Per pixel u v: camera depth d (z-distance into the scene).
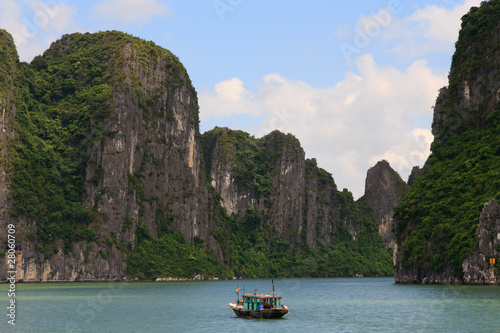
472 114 168.25
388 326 73.38
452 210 139.75
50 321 79.12
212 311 90.88
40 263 172.88
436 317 79.00
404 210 153.88
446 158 164.38
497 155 148.12
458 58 180.25
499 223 125.12
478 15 178.38
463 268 126.81
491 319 76.25
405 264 147.50
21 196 173.25
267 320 80.19
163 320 80.44
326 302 108.06
